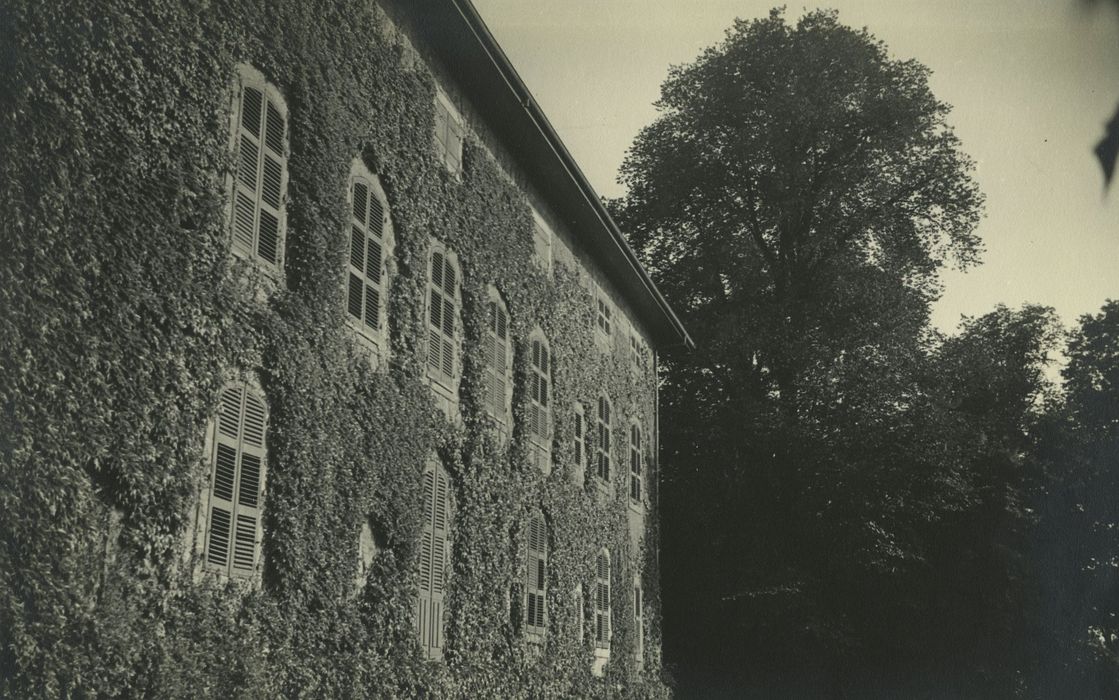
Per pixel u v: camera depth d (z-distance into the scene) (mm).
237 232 12500
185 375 11219
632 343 30141
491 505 19016
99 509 10000
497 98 19875
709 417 39531
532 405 21641
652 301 30453
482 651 18016
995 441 38688
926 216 40969
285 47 13766
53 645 9227
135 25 11016
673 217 42750
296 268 13664
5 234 9344
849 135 40344
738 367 40719
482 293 19594
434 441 17016
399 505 15477
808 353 38438
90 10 10445
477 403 18812
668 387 41656
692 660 38500
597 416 26172
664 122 42750
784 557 37281
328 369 13922
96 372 10078
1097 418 40375
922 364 39312
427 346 17125
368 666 14273
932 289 41344
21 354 9336
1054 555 37562
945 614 36500
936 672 36750
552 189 23375
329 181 14398
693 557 38531
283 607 12562
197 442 11336
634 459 29484
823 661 37219
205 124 11953
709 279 42281
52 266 9734
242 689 11344
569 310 24547
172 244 11219
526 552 20547
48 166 9812
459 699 16844
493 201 20469
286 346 13047
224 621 11453
